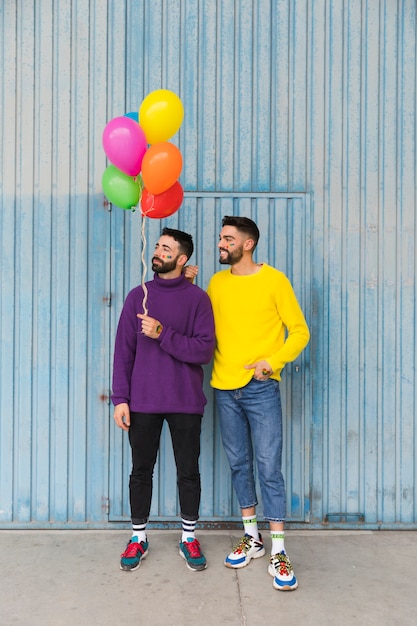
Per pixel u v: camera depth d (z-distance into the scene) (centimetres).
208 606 257
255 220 345
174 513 342
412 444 347
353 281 347
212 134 344
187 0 342
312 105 345
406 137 348
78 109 343
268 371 285
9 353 343
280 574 271
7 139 343
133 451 296
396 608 256
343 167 346
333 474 346
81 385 342
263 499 294
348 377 346
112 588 271
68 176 343
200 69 343
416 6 347
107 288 342
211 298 308
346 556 307
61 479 342
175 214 343
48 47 342
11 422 343
